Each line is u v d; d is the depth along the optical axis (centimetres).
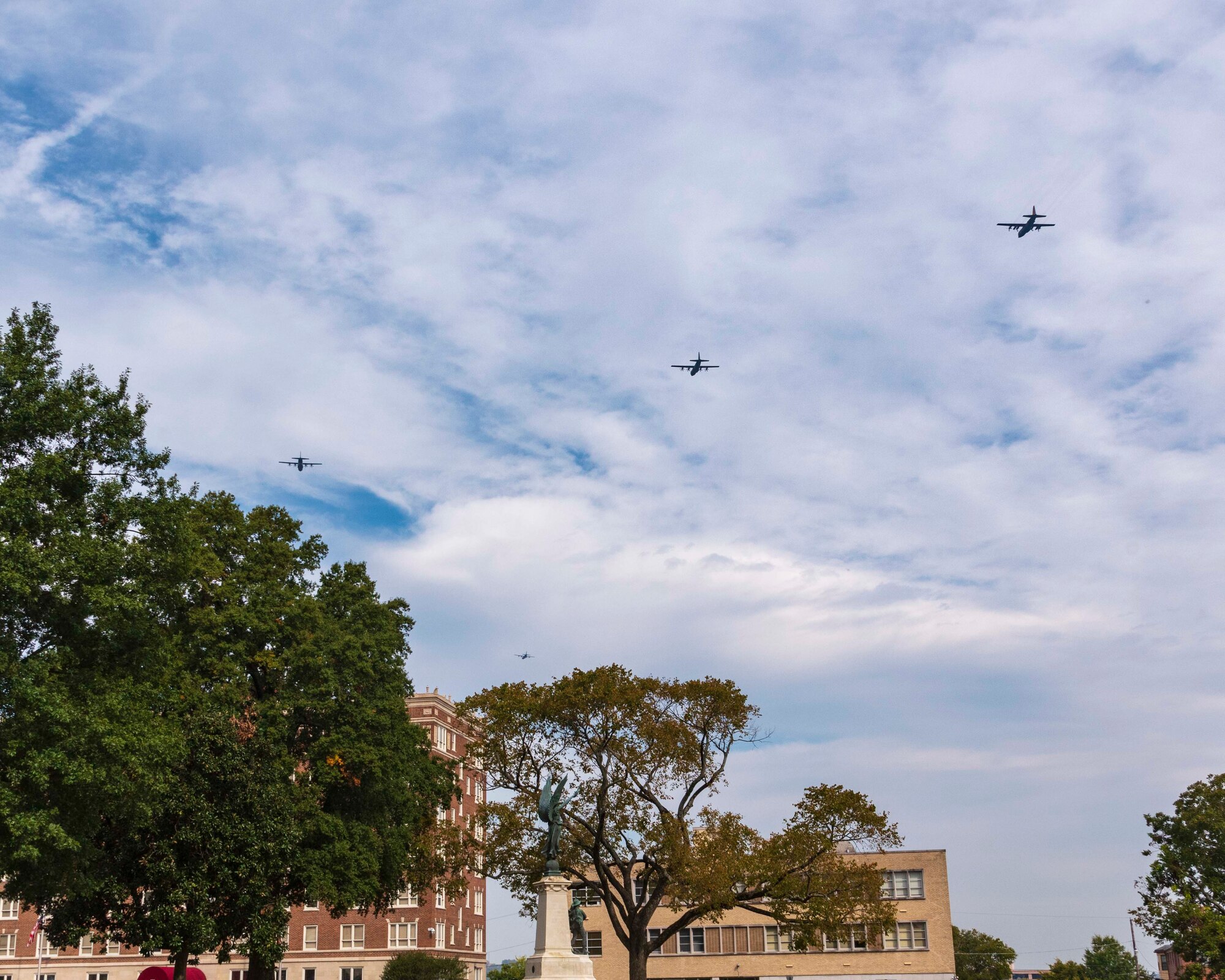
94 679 3600
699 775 5694
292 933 10212
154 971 6047
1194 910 6366
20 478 3472
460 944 11112
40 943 10188
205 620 5059
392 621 5838
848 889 5322
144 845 4388
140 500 3831
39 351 3878
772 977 8875
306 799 5044
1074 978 11900
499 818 5450
